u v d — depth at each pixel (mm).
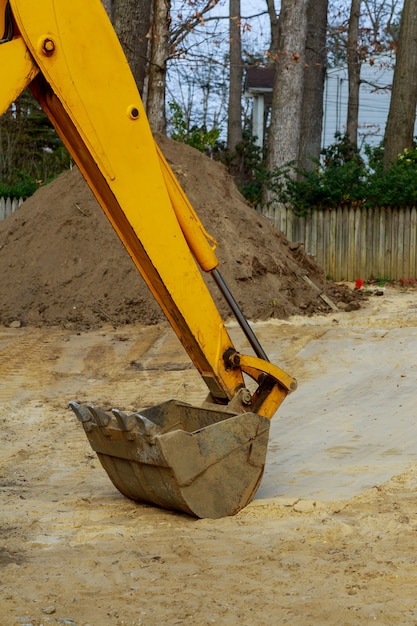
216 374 6984
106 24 6297
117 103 6379
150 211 6555
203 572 5406
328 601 4848
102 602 4953
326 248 22734
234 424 6711
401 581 5152
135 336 15133
